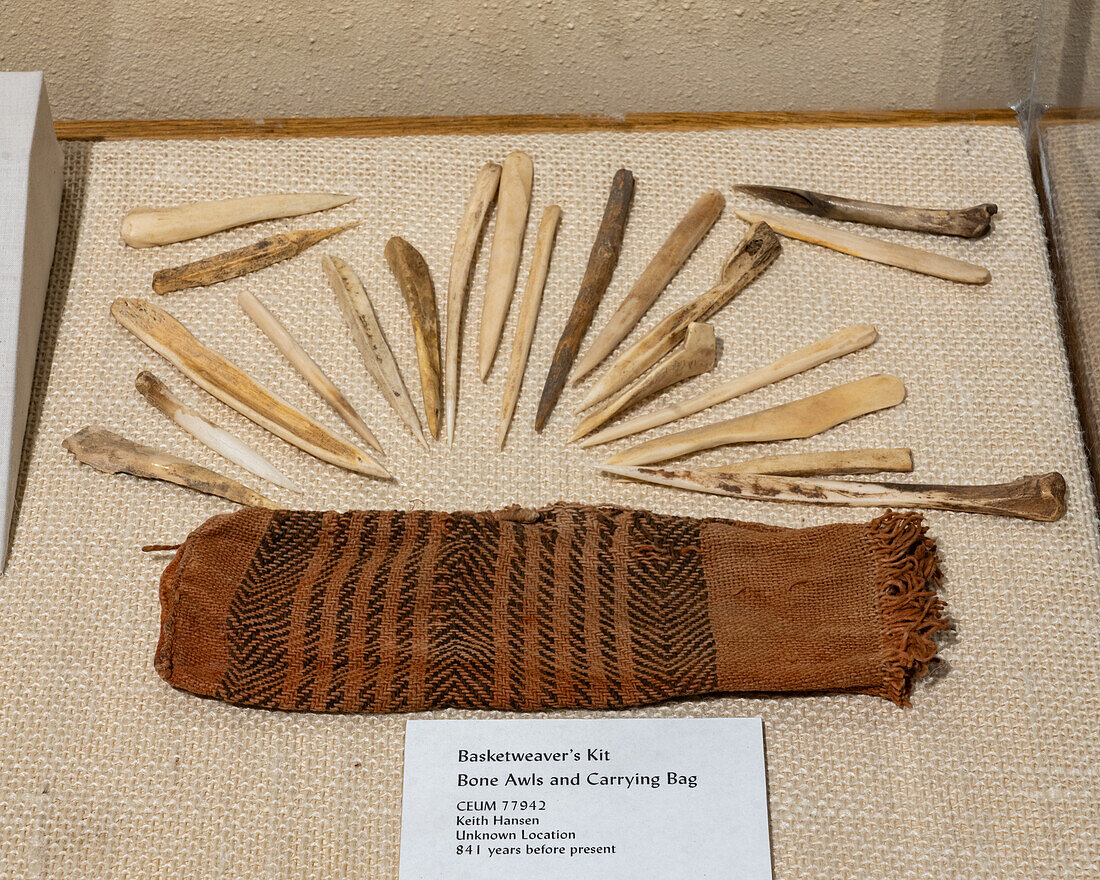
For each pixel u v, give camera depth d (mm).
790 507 433
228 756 398
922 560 405
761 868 383
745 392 451
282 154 487
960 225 474
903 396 447
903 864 387
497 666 398
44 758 396
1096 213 448
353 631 401
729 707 404
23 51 490
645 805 388
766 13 482
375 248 472
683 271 471
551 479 435
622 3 478
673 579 410
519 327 454
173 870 384
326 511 423
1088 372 456
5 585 416
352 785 394
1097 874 386
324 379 444
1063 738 401
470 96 520
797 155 492
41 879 383
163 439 440
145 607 416
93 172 482
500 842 384
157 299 461
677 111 528
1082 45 452
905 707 404
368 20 481
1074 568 425
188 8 472
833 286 468
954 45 495
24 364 434
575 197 482
